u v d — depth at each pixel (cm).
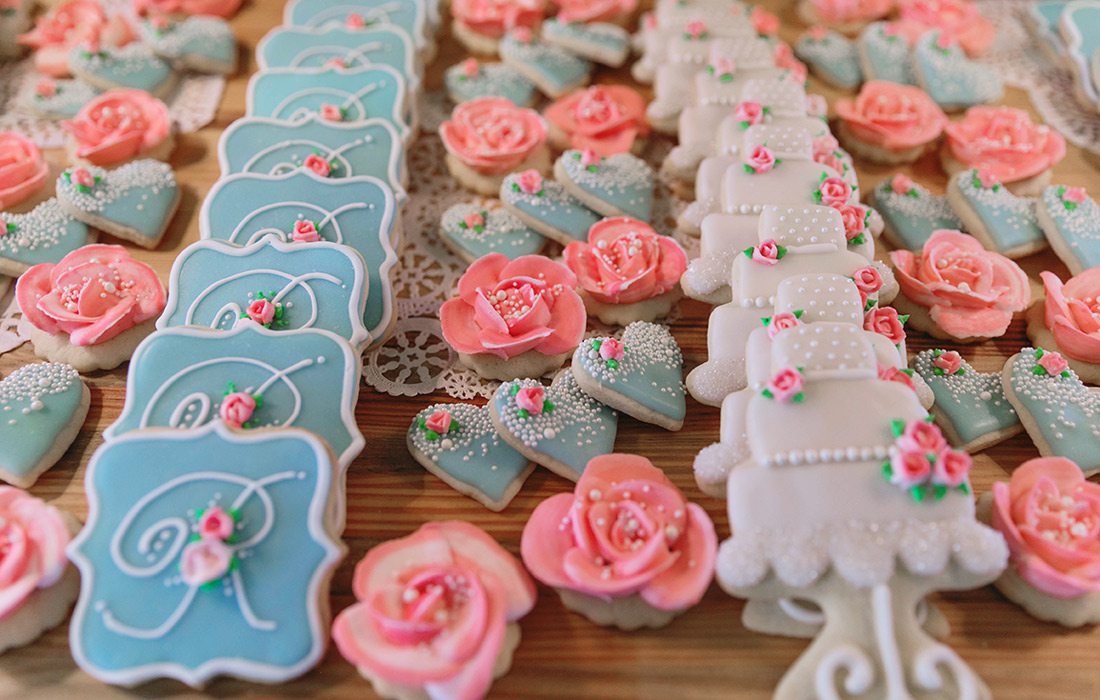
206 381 40
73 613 38
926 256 47
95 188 49
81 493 41
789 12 62
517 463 42
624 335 45
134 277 45
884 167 54
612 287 45
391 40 56
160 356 41
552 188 50
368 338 43
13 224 47
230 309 43
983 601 39
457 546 38
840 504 37
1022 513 39
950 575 36
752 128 49
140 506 37
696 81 53
